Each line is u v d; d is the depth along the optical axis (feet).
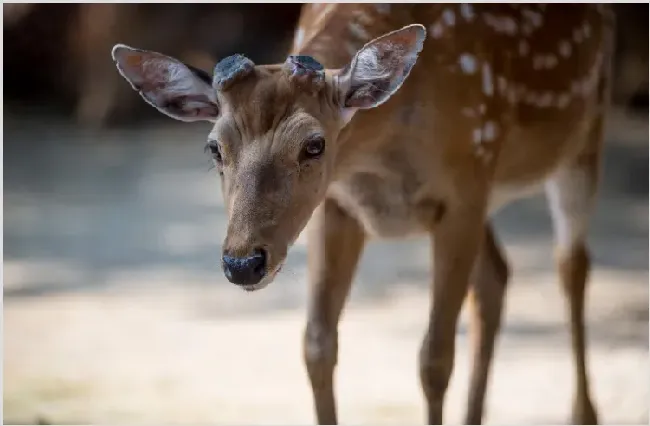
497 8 27.96
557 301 45.57
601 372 36.45
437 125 25.55
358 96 22.62
